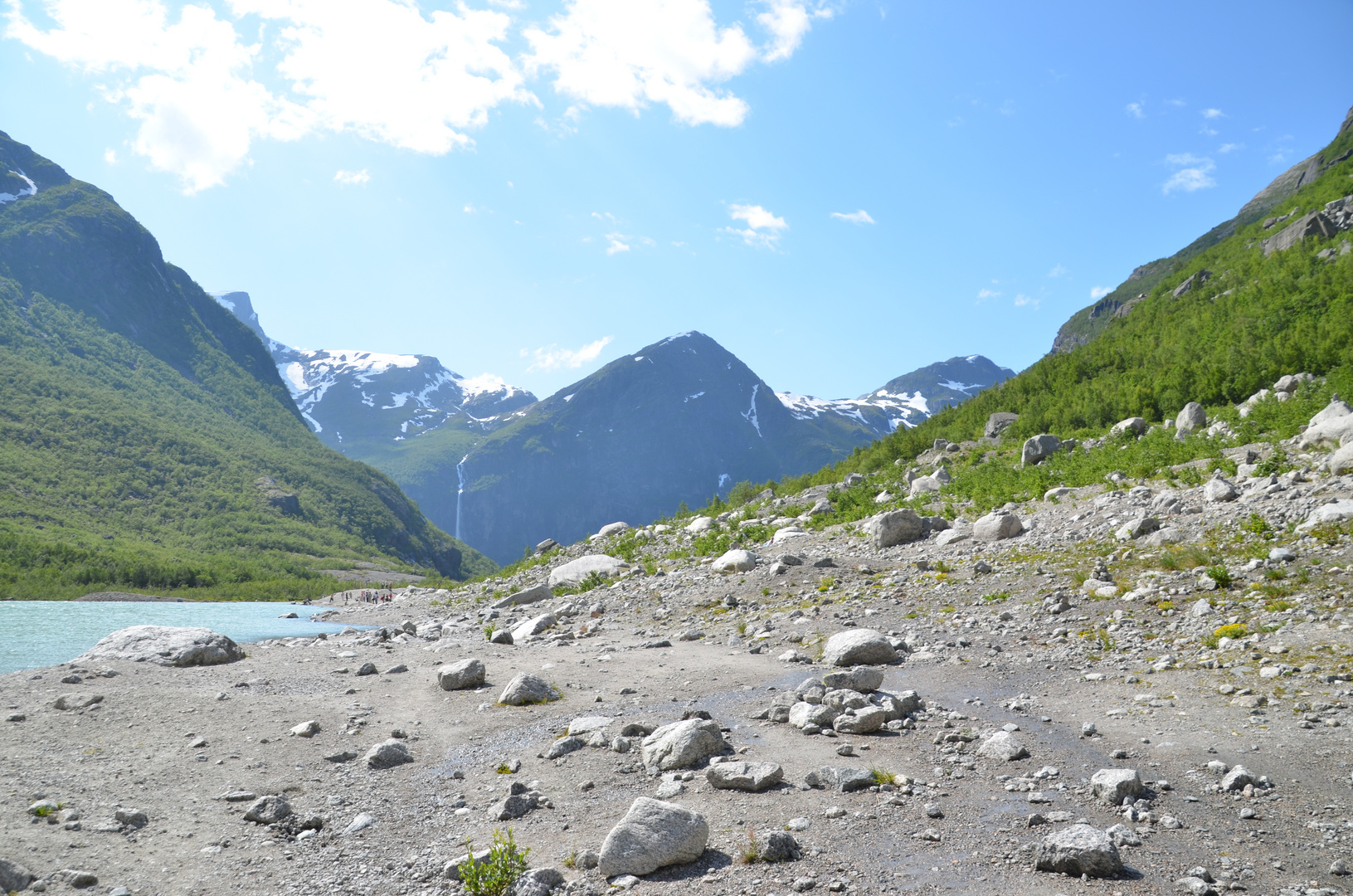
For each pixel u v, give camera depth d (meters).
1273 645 11.41
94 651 15.34
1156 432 33.31
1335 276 42.00
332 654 17.03
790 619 18.38
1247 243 81.44
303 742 9.98
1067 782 7.63
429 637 21.84
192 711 11.23
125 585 119.81
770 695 11.88
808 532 32.66
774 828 6.76
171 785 8.27
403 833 7.13
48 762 8.71
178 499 199.62
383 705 12.03
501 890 5.77
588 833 6.90
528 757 9.30
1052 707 10.42
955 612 17.03
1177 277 88.19
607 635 19.52
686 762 8.52
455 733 10.46
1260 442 26.58
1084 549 19.98
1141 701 10.24
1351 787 6.98
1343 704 9.00
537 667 14.95
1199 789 7.26
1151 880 5.58
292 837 7.09
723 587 23.33
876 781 7.80
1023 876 5.74
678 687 12.74
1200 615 13.40
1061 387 53.31
